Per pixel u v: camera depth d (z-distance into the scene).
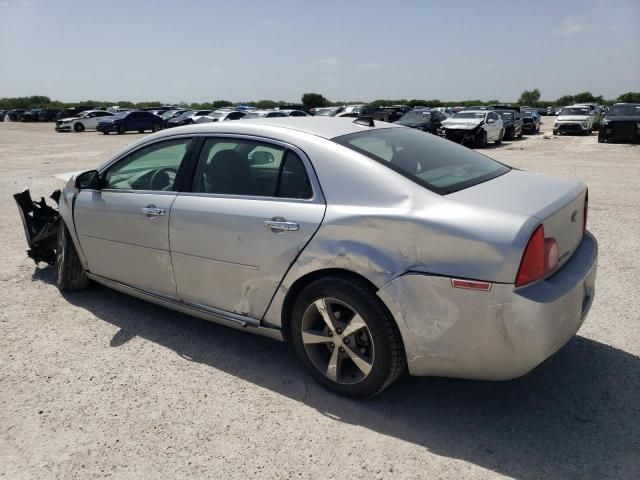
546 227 2.53
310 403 3.00
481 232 2.45
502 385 3.15
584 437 2.67
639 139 20.64
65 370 3.38
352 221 2.76
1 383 3.24
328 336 2.99
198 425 2.82
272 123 3.40
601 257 5.45
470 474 2.43
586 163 14.08
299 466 2.50
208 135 3.52
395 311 2.66
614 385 3.11
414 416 2.87
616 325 3.86
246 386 3.19
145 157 3.84
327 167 2.96
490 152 18.09
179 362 3.48
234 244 3.20
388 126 3.65
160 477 2.45
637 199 8.56
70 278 4.52
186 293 3.60
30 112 50.25
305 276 3.00
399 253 2.63
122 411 2.95
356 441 2.68
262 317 3.24
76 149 19.73
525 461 2.50
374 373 2.83
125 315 4.21
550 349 2.49
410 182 2.79
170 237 3.53
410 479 2.41
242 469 2.49
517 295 2.39
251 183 3.24
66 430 2.79
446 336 2.57
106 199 3.96
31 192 9.93
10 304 4.43
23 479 2.46
